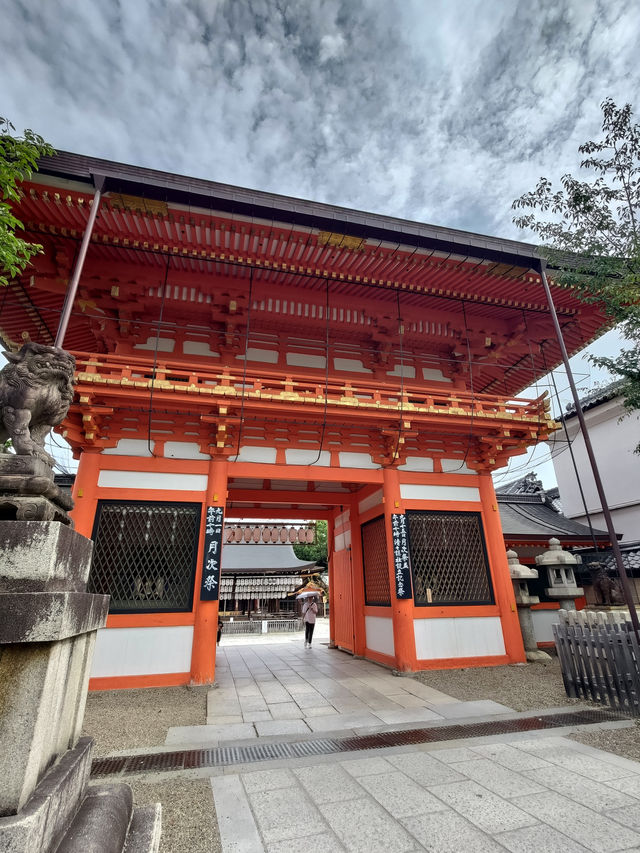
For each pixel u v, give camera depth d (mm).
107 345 12422
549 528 17500
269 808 4457
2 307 11977
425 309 13617
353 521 15391
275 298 12391
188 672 9789
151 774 5262
